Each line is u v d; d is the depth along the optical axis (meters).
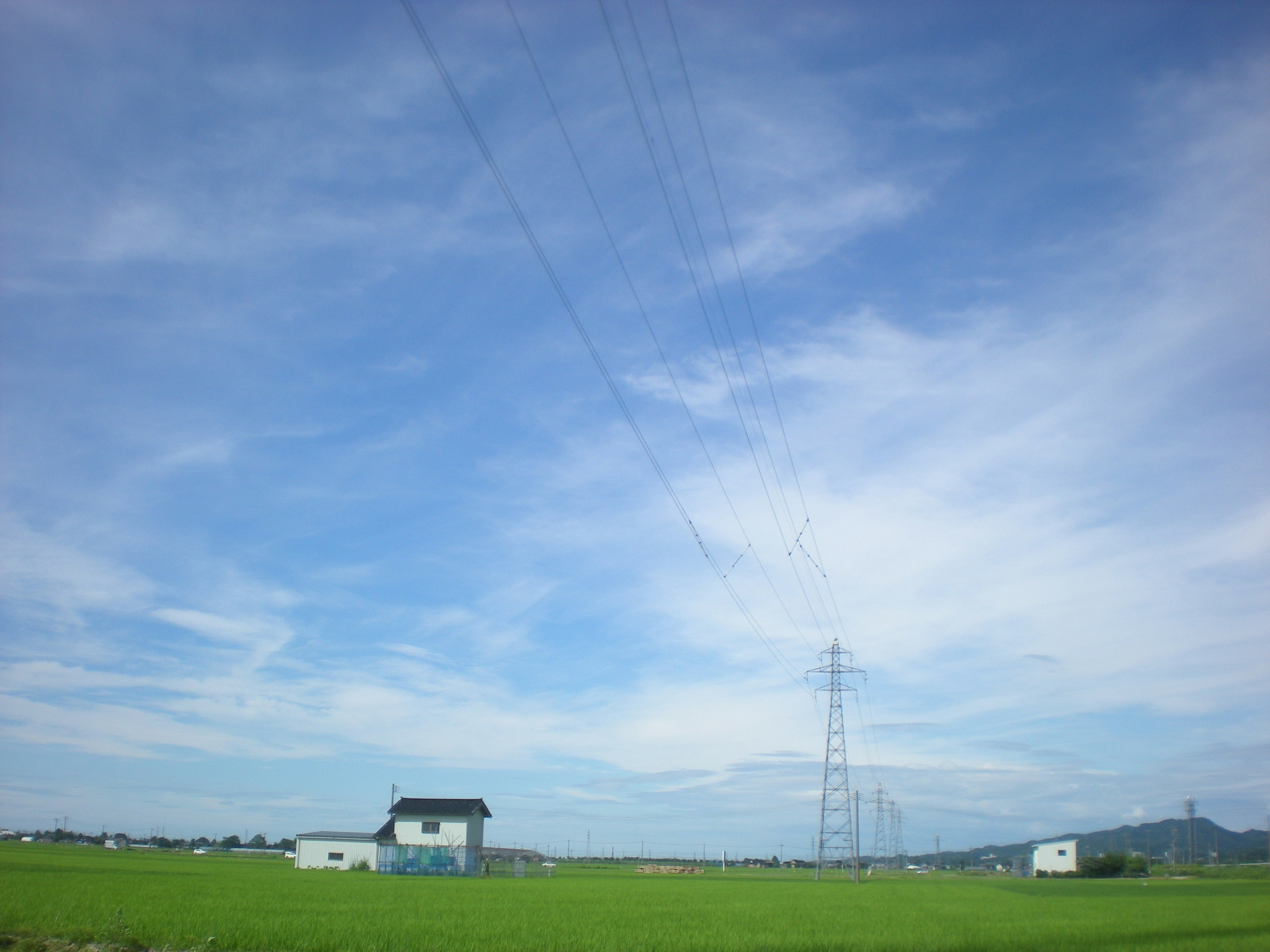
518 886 49.38
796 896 45.03
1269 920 31.50
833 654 79.00
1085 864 107.06
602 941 21.30
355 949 18.41
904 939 23.50
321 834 73.81
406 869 67.62
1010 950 21.41
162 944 18.12
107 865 51.50
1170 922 30.53
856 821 86.75
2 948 16.84
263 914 24.59
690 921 27.86
